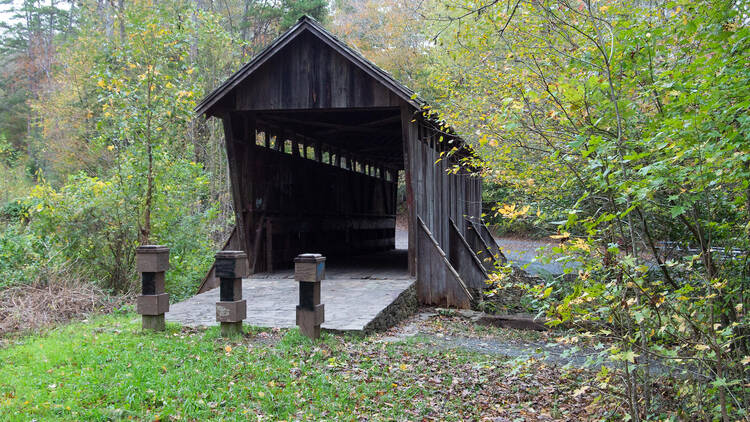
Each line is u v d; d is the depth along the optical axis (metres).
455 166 8.69
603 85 3.79
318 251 15.02
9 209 18.52
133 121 11.06
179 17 12.12
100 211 10.97
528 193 6.51
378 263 14.29
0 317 7.70
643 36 4.07
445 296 10.70
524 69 6.53
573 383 5.52
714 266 4.11
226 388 4.88
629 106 4.00
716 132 3.29
